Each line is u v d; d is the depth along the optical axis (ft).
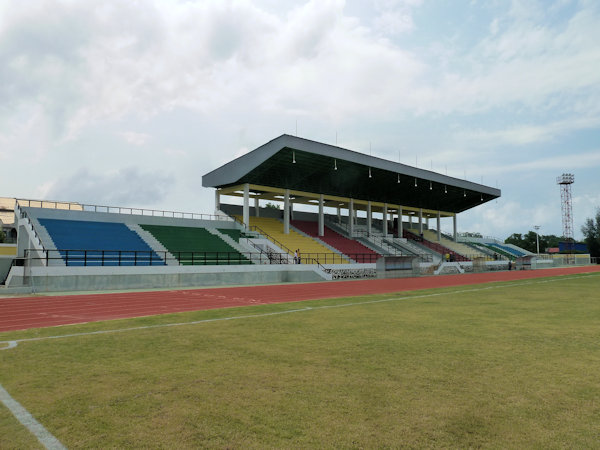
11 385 18.97
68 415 15.39
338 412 15.52
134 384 18.99
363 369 21.29
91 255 95.09
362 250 170.40
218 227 141.08
